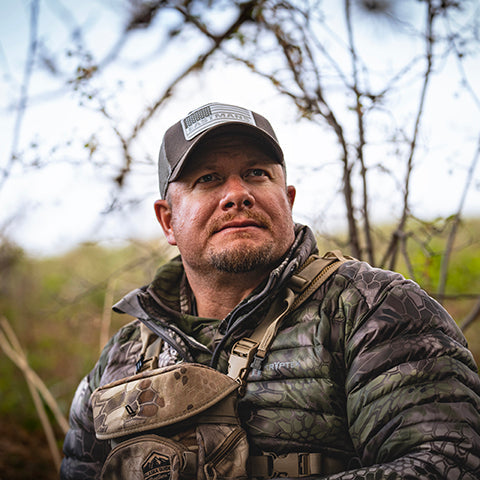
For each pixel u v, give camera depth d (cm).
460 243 274
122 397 142
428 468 116
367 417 129
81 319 429
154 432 138
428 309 137
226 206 160
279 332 148
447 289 274
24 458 376
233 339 154
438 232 233
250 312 152
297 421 137
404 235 232
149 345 173
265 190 163
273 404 140
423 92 226
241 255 156
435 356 129
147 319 172
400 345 131
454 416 121
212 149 165
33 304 547
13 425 416
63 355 502
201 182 165
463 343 138
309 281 153
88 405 178
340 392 139
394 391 127
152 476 132
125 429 138
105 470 138
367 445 128
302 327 146
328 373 138
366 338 135
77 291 425
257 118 177
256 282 166
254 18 237
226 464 134
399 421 124
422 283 238
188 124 173
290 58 234
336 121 232
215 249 159
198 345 159
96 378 181
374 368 131
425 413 122
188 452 133
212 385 139
